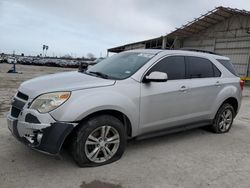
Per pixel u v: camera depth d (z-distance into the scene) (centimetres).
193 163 454
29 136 383
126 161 444
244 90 1934
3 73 2330
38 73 2530
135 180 383
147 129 477
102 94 411
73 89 398
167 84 494
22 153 448
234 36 2988
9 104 855
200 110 563
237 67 2934
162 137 583
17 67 3700
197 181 391
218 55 643
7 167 399
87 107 391
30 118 382
